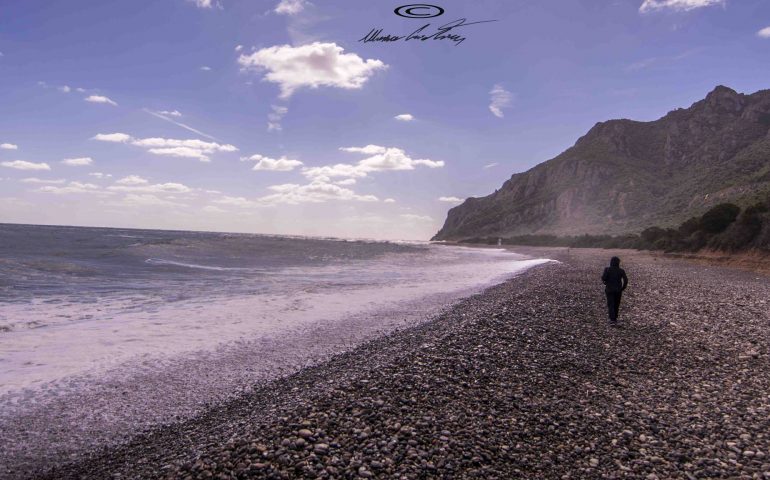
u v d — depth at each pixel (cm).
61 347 1077
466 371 858
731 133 14388
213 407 764
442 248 10500
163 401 788
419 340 1172
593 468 528
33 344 1089
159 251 4269
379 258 5166
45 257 3212
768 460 539
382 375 829
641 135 19262
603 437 605
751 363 938
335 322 1445
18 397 788
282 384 866
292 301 1825
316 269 3409
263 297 1897
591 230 13425
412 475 502
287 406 712
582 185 16700
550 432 618
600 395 758
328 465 519
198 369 957
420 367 875
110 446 629
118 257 3550
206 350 1098
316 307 1708
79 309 1507
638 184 14662
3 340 1108
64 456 602
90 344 1111
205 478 498
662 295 1897
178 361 1006
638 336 1181
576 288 2161
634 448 576
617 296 1373
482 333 1162
